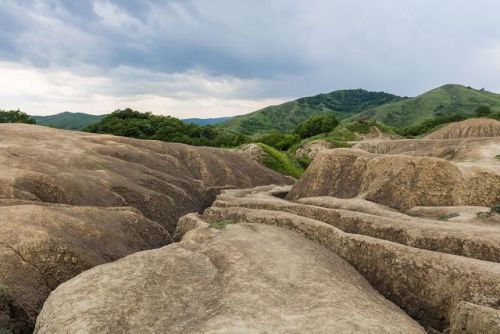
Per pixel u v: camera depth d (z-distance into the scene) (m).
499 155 49.88
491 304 13.75
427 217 24.88
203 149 56.19
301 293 13.39
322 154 39.78
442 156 57.47
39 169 28.50
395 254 17.33
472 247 17.67
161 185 36.22
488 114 112.25
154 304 12.52
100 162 35.66
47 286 16.77
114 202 28.94
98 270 14.30
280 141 94.38
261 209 26.09
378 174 32.75
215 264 15.95
